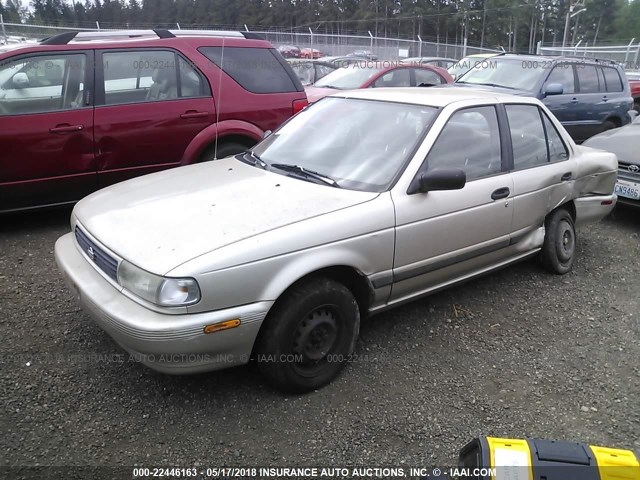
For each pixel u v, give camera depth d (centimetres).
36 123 511
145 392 309
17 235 535
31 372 321
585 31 6128
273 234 287
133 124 550
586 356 369
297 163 380
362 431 287
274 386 307
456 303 434
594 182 505
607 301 452
